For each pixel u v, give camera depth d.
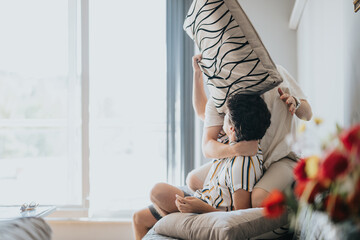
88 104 3.20
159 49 3.54
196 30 1.93
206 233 1.44
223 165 1.88
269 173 1.79
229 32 1.75
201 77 2.37
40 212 2.05
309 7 2.60
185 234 1.53
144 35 3.54
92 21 3.54
